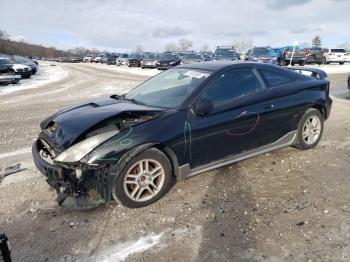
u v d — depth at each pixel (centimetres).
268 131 482
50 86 1870
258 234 323
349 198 384
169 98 438
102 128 375
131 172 372
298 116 515
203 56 2866
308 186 418
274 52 3178
